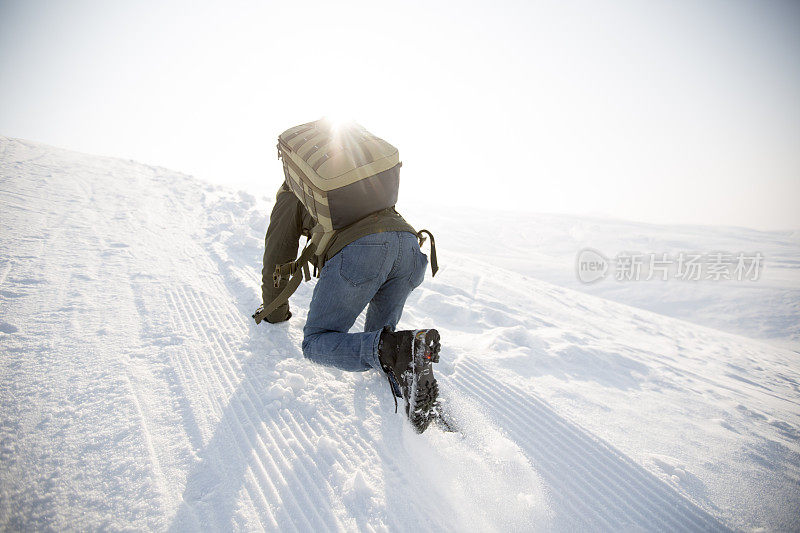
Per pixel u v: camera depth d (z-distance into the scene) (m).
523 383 2.42
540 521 1.53
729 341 6.46
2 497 1.37
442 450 1.80
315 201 1.80
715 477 1.85
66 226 4.22
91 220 4.56
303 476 1.60
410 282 2.02
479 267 7.11
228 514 1.42
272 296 2.54
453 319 3.47
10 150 7.33
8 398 1.80
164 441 1.70
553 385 2.47
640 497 1.69
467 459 1.77
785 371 4.47
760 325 14.45
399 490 1.58
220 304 2.98
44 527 1.30
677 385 2.78
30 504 1.36
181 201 6.11
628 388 2.63
